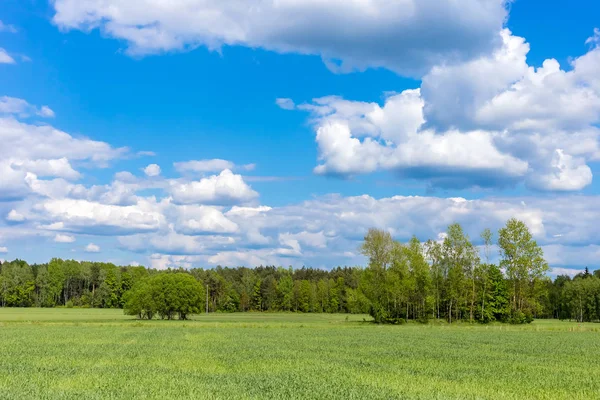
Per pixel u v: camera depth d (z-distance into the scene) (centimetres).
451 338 5653
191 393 2073
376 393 2148
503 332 6900
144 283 10925
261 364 3166
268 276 19300
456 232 9600
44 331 6378
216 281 18338
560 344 4938
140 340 5053
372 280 9312
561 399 2103
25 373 2683
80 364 3144
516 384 2458
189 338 5369
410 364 3244
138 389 2189
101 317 11356
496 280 9944
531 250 9131
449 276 9644
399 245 9269
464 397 2094
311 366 3095
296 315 15638
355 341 5119
